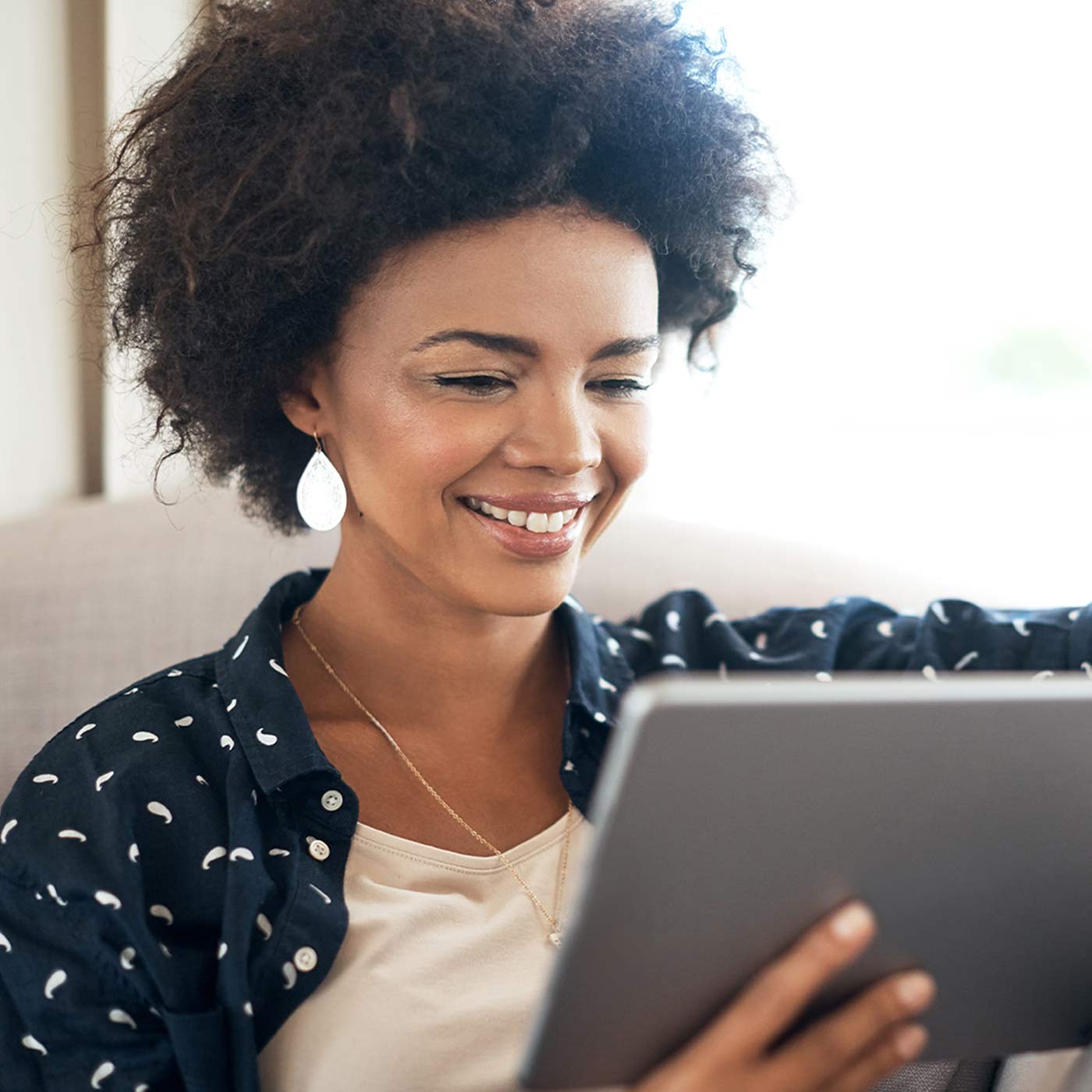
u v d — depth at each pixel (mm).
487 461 923
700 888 620
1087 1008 764
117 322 1104
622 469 978
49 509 1568
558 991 622
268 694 971
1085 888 703
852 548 1464
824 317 2268
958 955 702
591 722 1026
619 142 928
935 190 2188
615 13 977
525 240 895
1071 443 2275
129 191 1060
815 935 646
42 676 1326
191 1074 837
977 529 2152
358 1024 877
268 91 957
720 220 1053
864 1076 689
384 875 945
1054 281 2209
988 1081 1028
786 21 2082
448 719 1026
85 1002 867
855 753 619
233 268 982
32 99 1540
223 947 861
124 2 1565
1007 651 1134
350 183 899
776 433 2332
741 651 1168
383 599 1011
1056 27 2094
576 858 984
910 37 2107
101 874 883
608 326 917
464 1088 877
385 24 920
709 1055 641
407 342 913
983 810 654
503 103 892
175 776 937
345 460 995
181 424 1111
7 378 1564
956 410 2314
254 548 1412
